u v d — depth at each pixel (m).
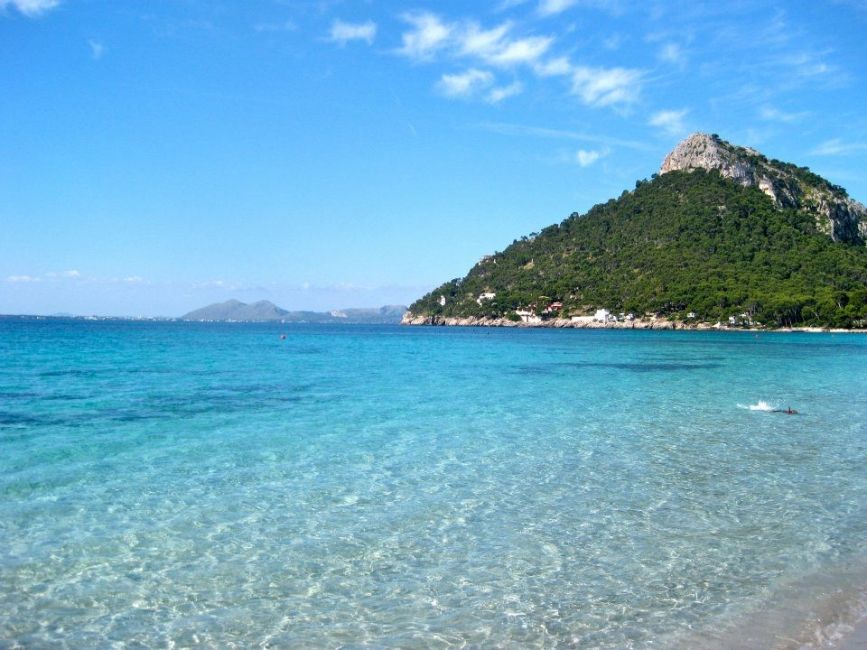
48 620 8.02
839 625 8.07
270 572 9.56
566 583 9.30
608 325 192.62
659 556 10.30
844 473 15.61
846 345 92.44
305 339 105.19
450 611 8.45
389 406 25.84
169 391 29.17
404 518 11.99
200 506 12.50
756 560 10.16
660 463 16.48
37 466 15.16
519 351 70.88
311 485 14.11
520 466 16.03
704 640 7.70
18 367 39.81
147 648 7.45
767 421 23.19
